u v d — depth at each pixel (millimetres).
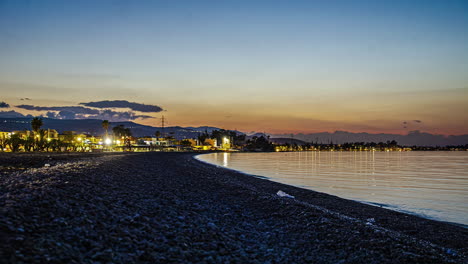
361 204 26156
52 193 12336
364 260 10375
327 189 36906
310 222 15242
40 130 112188
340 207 24188
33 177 17531
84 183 17141
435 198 30547
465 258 12023
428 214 22594
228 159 134375
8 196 10812
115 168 32844
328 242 12188
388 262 10281
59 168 24859
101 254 7781
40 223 8828
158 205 14820
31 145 83625
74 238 8398
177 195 19953
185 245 9891
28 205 10008
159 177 30812
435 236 16281
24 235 7672
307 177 52469
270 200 20906
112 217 11102
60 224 9109
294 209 18078
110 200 13938
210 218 14453
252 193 23781
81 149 122688
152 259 8320
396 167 86688
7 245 6836
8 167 28234
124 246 8734
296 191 32688
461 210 24297
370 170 73062
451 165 99875
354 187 39188
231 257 9734
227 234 12141
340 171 68188
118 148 159250
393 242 12383
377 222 19125
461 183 45500
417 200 29188
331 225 14656
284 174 58156
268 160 129500
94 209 11414
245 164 94812
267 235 13000
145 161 60156
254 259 9898
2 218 8289
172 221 12414
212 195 22359
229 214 16156
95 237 8812
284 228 14250
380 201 28391
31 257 6660
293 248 11422
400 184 43469
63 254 7238
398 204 26875
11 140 79250
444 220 20625
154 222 11586
